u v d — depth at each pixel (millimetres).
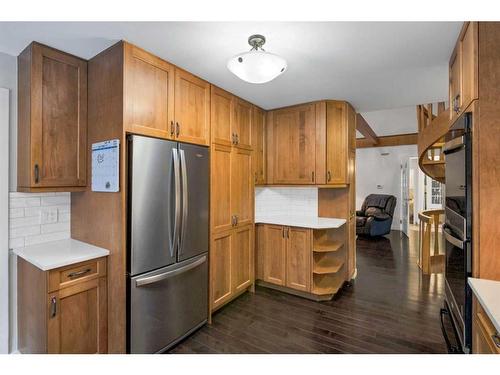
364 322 2537
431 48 1908
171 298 2117
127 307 1832
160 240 2012
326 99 3125
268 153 3547
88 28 1657
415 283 3496
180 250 2178
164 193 2039
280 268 3260
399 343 2189
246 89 2756
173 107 2146
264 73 1697
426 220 3865
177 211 2111
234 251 2906
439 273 3846
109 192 1892
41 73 1860
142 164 1873
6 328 1982
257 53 1577
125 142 1818
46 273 1632
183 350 2115
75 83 2018
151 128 1973
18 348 2023
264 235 3393
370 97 3045
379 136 7117
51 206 2184
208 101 2533
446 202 1983
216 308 2652
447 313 1990
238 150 2980
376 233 6223
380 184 7648
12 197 2002
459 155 1647
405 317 2621
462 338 1594
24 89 1914
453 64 1951
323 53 1985
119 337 1827
